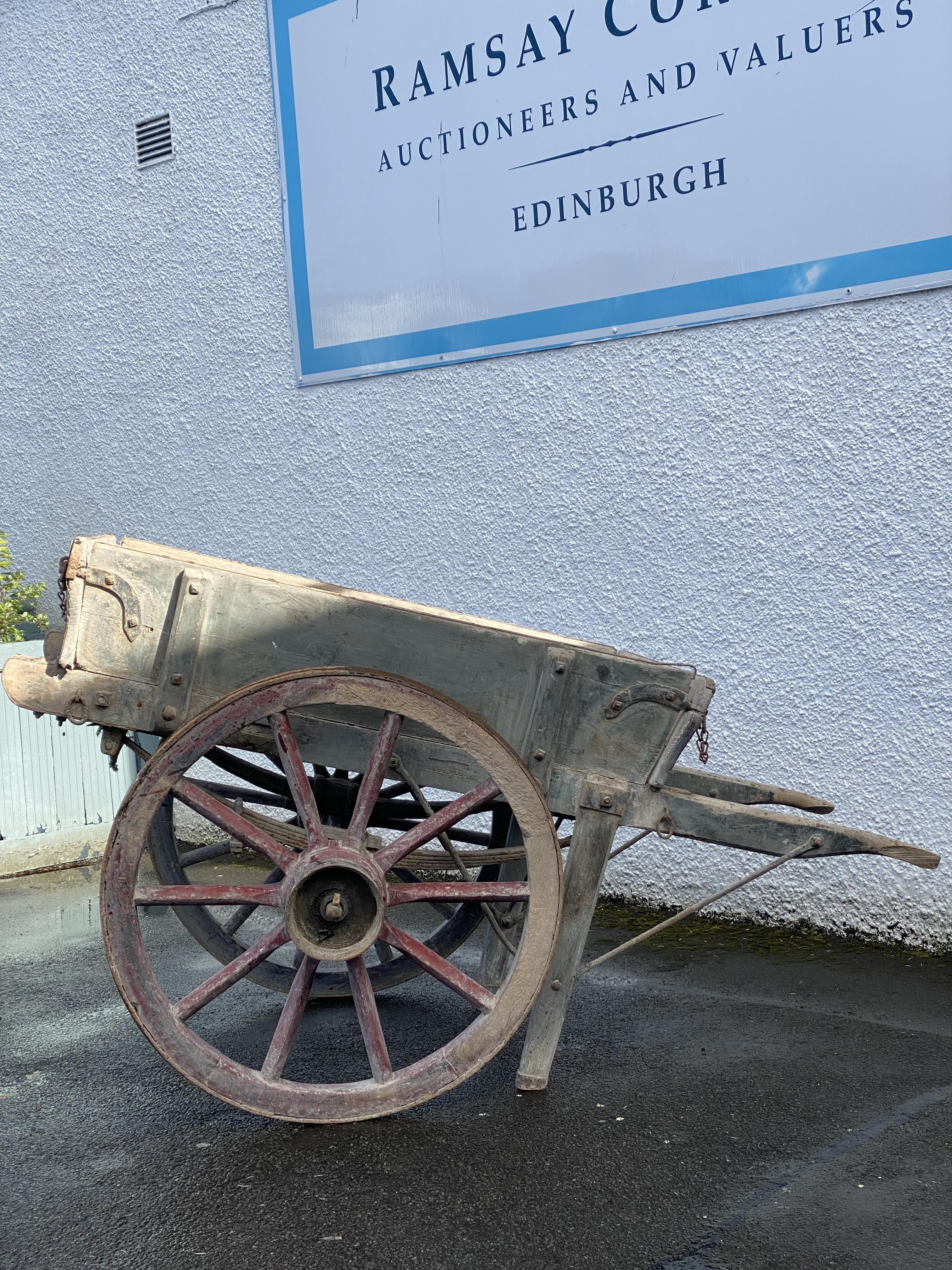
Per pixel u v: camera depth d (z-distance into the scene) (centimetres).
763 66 342
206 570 234
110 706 233
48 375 521
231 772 284
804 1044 278
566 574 396
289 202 440
